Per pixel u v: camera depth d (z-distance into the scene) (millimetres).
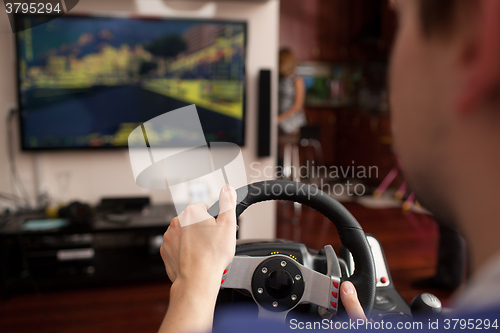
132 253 2760
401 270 2555
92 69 2713
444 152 184
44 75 2650
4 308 2145
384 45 5430
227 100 2869
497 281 175
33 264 2355
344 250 646
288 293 528
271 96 2834
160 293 2346
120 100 2770
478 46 160
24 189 2729
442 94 177
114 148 2801
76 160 2801
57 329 1934
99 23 2684
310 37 6004
